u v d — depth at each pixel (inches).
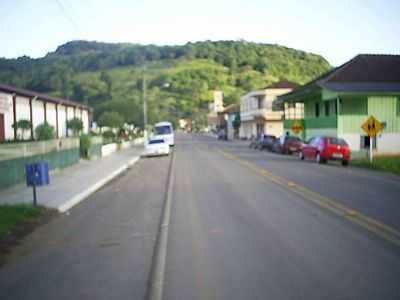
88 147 1290.6
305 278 245.1
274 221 397.7
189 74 6072.8
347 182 686.5
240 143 2689.5
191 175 837.8
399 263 267.7
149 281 249.3
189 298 222.4
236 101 5403.5
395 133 1411.2
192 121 6171.3
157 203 530.3
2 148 650.8
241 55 6481.3
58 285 249.4
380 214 417.4
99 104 3036.4
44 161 856.3
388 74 1534.2
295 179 732.7
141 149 1940.2
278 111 2800.2
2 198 571.2
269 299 217.5
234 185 666.8
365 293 221.1
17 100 1374.3
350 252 293.0
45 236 375.6
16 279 263.0
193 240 339.0
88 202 566.9
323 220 396.2
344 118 1414.9
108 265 283.1
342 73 1526.8
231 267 268.8
